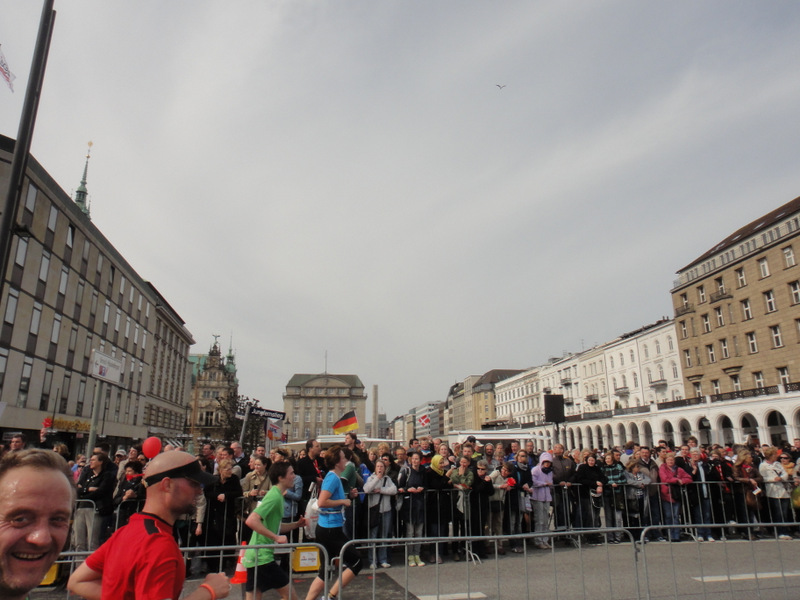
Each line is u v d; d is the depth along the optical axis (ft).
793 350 129.08
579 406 246.47
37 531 5.72
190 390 263.29
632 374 204.85
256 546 15.62
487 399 390.21
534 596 22.81
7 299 89.81
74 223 114.73
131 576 8.31
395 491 30.27
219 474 29.81
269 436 64.49
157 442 17.26
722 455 40.34
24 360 95.50
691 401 152.46
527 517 35.32
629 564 27.94
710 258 161.58
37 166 97.71
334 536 19.61
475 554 29.63
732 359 147.74
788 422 119.75
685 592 23.22
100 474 28.96
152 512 9.08
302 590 24.52
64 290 110.73
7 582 5.57
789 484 37.04
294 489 28.22
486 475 33.45
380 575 27.22
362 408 400.26
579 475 36.14
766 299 138.92
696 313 165.48
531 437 99.14
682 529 36.68
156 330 185.57
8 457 6.04
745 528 36.42
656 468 37.73
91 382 124.88
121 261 143.95
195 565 28.40
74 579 9.06
